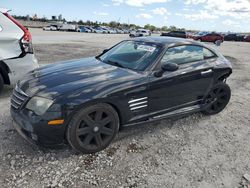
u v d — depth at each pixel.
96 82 3.38
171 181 2.96
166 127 4.36
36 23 73.38
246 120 4.87
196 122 4.66
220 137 4.12
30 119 3.05
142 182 2.92
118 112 3.56
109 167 3.17
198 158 3.47
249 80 8.20
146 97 3.75
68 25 59.19
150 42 4.41
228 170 3.23
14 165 3.08
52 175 2.95
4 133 3.81
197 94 4.56
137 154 3.49
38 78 3.57
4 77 5.28
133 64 4.03
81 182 2.87
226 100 5.09
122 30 70.81
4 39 5.00
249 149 3.79
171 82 4.01
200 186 2.90
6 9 5.23
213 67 4.68
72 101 3.06
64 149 3.47
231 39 49.38
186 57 4.40
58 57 11.23
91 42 22.12
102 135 3.48
